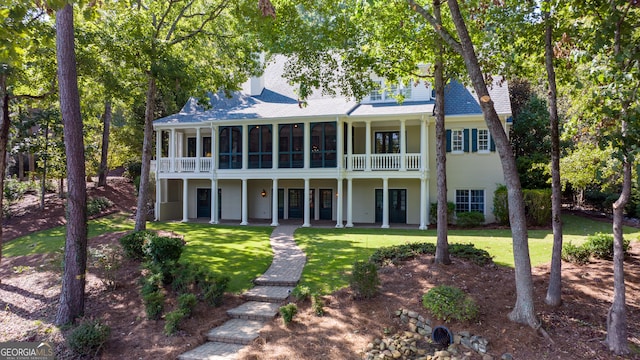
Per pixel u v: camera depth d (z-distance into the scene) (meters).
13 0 6.39
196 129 23.97
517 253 7.61
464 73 11.45
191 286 10.07
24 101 16.61
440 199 10.65
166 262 10.44
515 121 26.34
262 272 11.63
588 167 12.62
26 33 7.38
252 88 25.77
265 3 5.59
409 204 22.52
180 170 23.83
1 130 12.20
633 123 6.10
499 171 20.97
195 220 24.55
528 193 19.58
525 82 28.34
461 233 17.94
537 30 8.68
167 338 8.15
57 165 23.66
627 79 6.26
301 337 7.84
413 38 10.69
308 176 21.36
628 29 7.13
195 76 17.27
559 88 12.05
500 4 8.48
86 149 26.34
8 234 19.72
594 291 9.11
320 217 24.50
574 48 8.41
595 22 7.35
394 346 7.31
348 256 13.08
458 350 7.00
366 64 11.82
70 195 9.11
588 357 6.65
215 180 23.05
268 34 12.48
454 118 20.95
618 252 6.96
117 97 16.91
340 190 20.91
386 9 10.73
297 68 12.98
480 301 8.38
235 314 9.05
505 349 6.88
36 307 9.93
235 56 18.33
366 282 8.93
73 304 9.05
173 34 18.28
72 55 9.04
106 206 25.64
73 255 9.10
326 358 7.13
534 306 7.95
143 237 12.17
